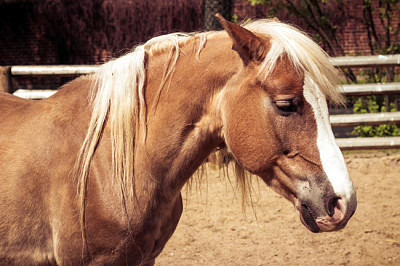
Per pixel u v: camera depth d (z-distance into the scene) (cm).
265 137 190
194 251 373
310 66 182
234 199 476
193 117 201
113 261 198
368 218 430
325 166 183
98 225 193
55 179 194
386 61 592
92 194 193
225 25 186
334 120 591
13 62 1163
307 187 186
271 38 192
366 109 679
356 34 1044
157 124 200
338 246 380
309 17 759
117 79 203
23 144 198
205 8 670
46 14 1134
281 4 758
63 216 193
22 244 192
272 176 198
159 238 212
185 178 207
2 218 191
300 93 184
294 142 187
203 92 200
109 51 1136
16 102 218
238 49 189
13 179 192
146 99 204
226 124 198
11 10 1134
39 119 204
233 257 363
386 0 726
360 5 1012
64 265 198
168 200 205
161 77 204
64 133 199
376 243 384
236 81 195
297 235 401
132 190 194
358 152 621
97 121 199
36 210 193
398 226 414
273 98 186
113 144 196
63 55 1148
